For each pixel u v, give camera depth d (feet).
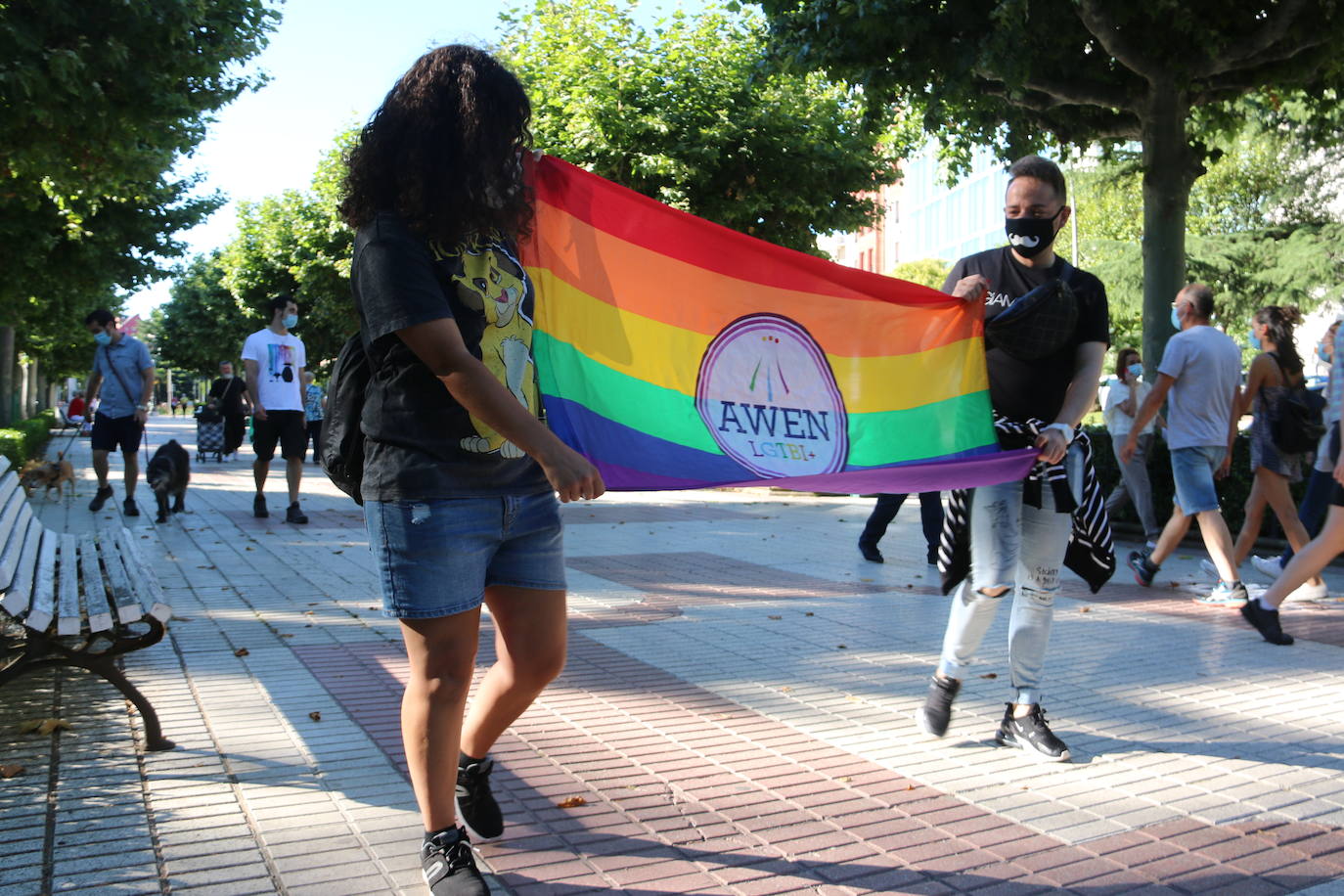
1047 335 12.11
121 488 50.42
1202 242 101.04
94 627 11.90
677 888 9.37
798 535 35.06
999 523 12.50
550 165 10.49
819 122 59.93
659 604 22.62
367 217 8.38
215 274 164.96
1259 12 33.24
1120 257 104.22
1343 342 21.59
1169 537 24.47
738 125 57.93
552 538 9.31
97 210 63.67
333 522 35.94
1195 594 24.31
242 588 23.27
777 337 11.66
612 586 24.86
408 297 7.95
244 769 12.00
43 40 30.99
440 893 8.68
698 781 11.99
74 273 66.28
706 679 16.38
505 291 8.73
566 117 58.90
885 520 28.63
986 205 173.17
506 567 9.20
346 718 13.93
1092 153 85.76
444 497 8.48
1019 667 13.06
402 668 16.53
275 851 9.87
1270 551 30.81
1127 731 13.92
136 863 9.57
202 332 178.50
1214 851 10.21
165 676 15.89
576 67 58.39
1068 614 21.72
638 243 11.00
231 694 14.96
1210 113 41.27
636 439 10.91
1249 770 12.46
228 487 51.03
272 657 17.10
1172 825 10.84
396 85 8.43
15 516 15.62
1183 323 23.49
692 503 46.91
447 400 8.52
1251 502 24.17
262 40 37.27
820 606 22.35
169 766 12.07
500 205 8.42
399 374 8.48
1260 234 101.04
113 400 37.01
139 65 33.53
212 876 9.32
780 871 9.73
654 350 11.10
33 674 15.74
